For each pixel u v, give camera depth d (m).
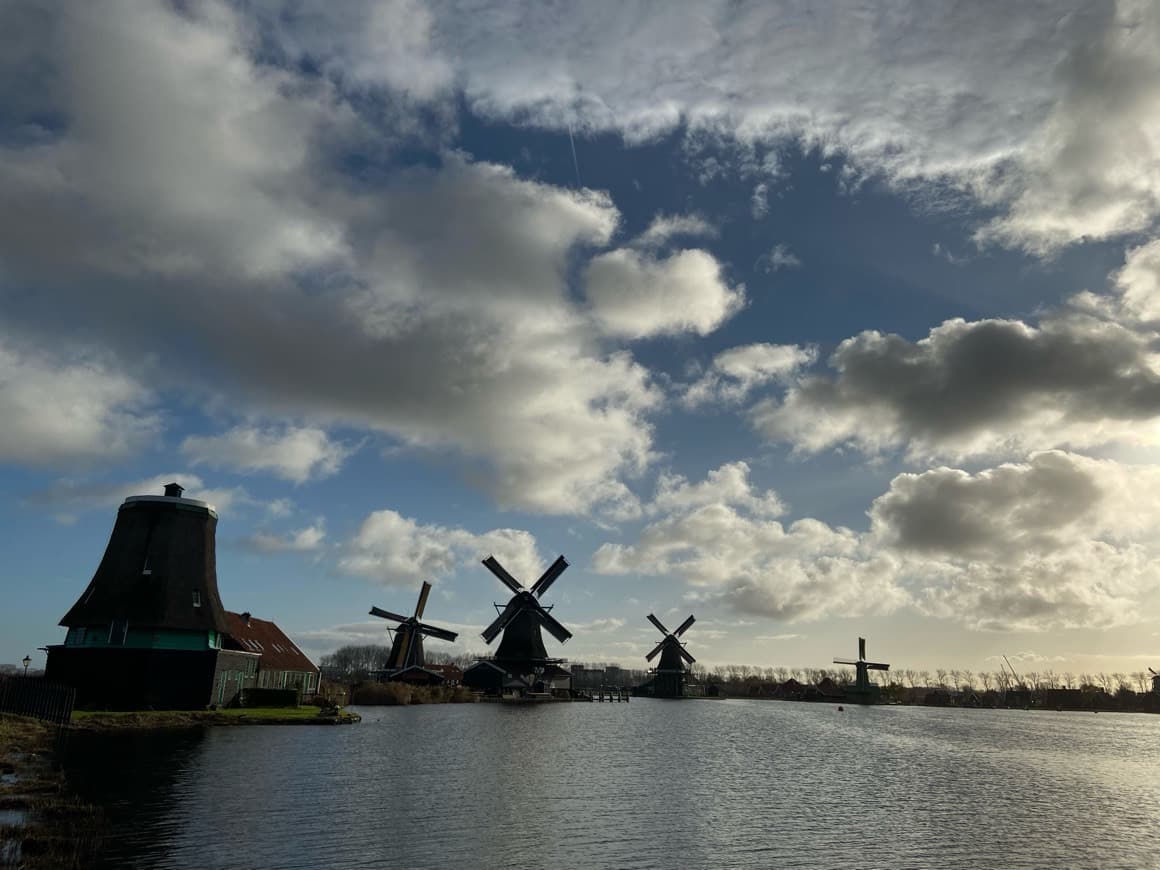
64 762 27.73
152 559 53.78
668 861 18.61
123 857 16.31
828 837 22.00
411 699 86.31
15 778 23.94
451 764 33.56
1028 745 60.62
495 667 101.56
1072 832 24.08
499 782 29.05
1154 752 56.28
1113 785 36.28
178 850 17.06
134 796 22.31
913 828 23.77
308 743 38.75
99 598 52.62
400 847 18.55
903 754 48.91
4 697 40.78
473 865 17.44
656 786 30.02
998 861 20.06
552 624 104.88
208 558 57.03
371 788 26.20
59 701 40.06
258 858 16.89
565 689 115.06
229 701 55.25
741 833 22.06
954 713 132.62
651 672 149.62
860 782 34.16
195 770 27.73
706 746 48.25
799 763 40.91
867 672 177.12
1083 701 194.75
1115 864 20.16
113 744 33.81
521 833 20.67
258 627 74.94
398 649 106.12
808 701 174.62
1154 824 25.83
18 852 15.92
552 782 29.88
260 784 25.64
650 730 59.50
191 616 53.53
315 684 77.56
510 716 68.81
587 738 49.97
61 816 19.03
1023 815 26.89
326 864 16.80
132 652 50.16
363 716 61.88
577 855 18.75
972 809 27.81
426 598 110.00
